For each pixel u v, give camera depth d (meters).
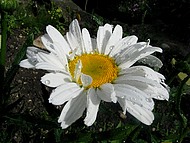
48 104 0.17
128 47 0.16
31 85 0.33
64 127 0.14
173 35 0.46
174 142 0.19
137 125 0.16
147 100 0.14
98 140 0.16
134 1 0.50
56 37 0.16
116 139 0.16
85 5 0.48
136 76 0.15
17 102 0.17
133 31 0.45
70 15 0.44
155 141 0.17
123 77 0.15
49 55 0.15
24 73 0.34
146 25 0.47
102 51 0.17
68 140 0.16
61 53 0.15
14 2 0.15
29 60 0.15
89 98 0.14
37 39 0.36
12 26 0.38
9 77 0.16
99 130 0.29
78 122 0.16
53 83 0.14
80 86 0.15
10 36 0.38
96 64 0.16
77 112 0.14
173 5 0.49
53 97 0.14
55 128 0.16
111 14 0.51
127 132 0.16
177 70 0.16
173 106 0.17
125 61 0.16
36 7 0.42
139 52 0.16
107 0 0.51
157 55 0.41
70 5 0.46
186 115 0.33
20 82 0.33
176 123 0.28
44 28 0.41
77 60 0.16
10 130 0.18
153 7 0.50
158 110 0.24
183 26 0.47
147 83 0.15
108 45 0.17
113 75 0.16
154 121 0.18
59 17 0.42
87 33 0.17
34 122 0.16
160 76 0.16
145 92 0.15
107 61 0.16
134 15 0.50
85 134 0.16
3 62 0.16
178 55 0.42
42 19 0.41
